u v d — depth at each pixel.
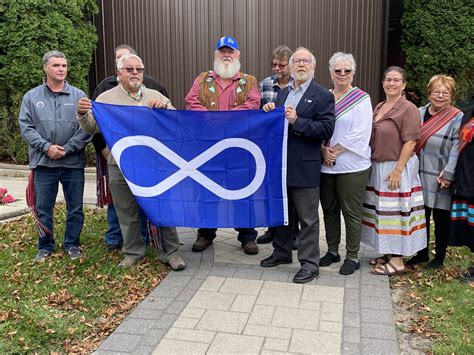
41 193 4.64
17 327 3.41
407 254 4.32
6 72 8.80
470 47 7.73
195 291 4.07
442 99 4.30
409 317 3.66
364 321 3.56
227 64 4.61
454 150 4.22
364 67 8.60
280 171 4.24
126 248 4.64
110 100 4.39
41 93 4.50
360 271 4.52
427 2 7.95
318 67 8.67
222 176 4.32
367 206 4.55
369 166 4.32
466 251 5.04
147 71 9.28
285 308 3.76
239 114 4.23
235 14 8.77
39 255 4.79
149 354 3.13
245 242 5.04
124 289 4.09
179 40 9.05
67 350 3.20
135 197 4.31
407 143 4.19
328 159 4.30
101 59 9.59
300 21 8.62
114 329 3.46
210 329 3.44
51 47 8.69
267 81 5.25
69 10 8.84
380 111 4.40
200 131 4.28
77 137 4.55
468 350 3.18
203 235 5.14
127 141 4.27
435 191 4.40
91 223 5.98
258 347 3.21
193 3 8.91
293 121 3.99
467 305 3.81
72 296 3.93
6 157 9.85
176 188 4.36
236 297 3.95
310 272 4.28
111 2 9.31
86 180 8.78
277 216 4.32
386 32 8.52
